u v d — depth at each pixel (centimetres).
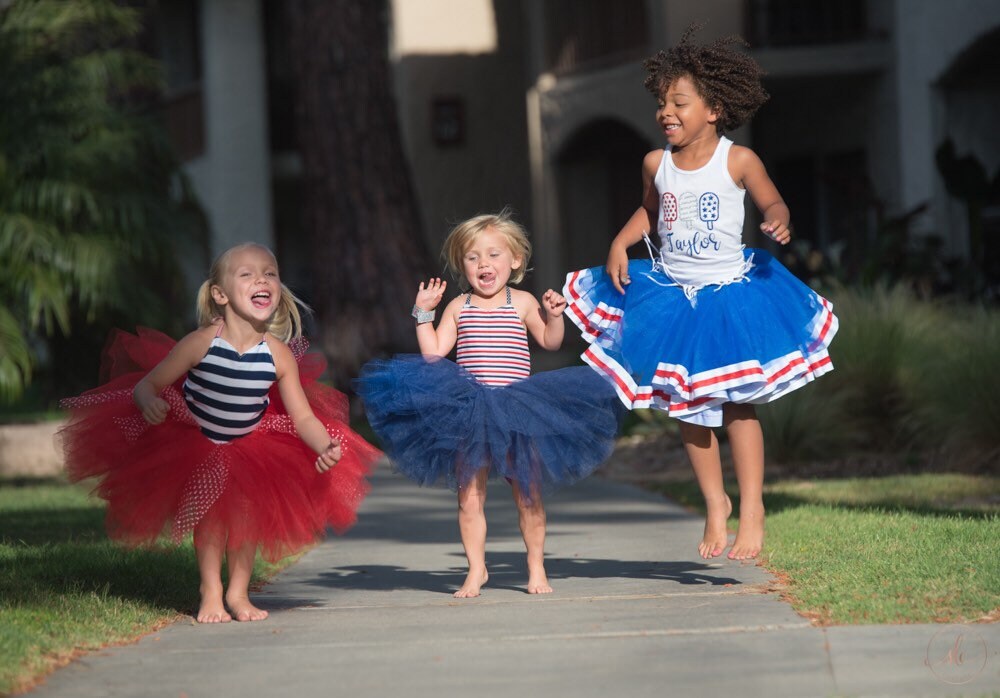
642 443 2036
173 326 1992
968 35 2359
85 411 831
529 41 3222
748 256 884
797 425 1734
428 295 910
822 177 2627
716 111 863
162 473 793
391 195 2655
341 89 2639
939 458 1647
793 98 2927
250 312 803
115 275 1828
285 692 610
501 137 3600
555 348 907
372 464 863
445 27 3562
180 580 936
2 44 1862
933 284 2147
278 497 802
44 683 634
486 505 1476
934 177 2484
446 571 1026
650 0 2744
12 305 1848
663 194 879
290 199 4122
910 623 704
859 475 1577
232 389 805
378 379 891
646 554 1067
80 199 1828
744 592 841
